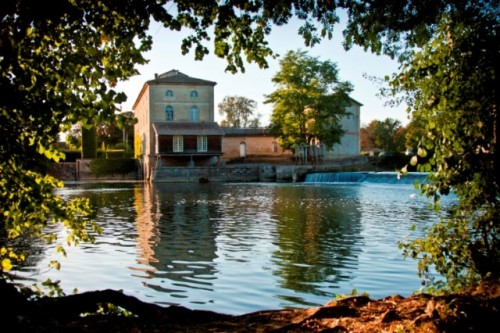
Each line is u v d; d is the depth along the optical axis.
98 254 13.05
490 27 5.20
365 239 15.20
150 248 14.02
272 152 70.12
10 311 4.16
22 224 5.61
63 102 4.55
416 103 5.68
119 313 5.33
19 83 4.32
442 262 5.89
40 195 5.29
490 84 5.22
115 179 63.12
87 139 62.94
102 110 4.65
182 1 5.35
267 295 9.29
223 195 33.69
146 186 45.62
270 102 57.47
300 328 4.47
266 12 5.83
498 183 5.27
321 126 55.03
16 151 4.59
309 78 56.12
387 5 5.57
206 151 57.84
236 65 6.14
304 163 57.66
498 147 5.21
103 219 20.70
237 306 8.66
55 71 4.63
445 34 5.53
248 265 11.79
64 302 4.86
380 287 9.72
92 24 4.75
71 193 35.94
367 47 6.05
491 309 4.09
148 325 4.74
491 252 5.53
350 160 56.91
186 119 60.38
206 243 14.80
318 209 24.02
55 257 12.52
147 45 5.32
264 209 24.33
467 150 5.42
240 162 65.00
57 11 4.17
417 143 5.85
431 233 6.07
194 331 4.54
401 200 28.42
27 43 4.50
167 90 59.75
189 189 40.66
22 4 4.07
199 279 10.48
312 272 11.02
